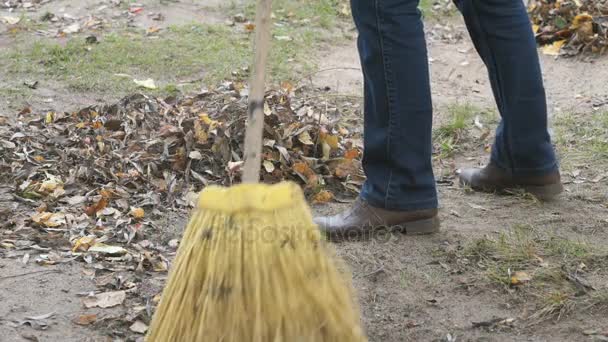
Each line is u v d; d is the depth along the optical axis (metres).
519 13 4.36
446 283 3.87
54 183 4.78
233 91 5.95
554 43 7.59
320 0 8.89
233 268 2.50
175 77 6.93
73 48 7.34
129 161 4.99
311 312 2.54
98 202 4.57
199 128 5.14
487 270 3.92
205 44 7.58
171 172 4.98
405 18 3.93
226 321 2.50
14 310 3.61
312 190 4.87
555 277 3.84
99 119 5.56
